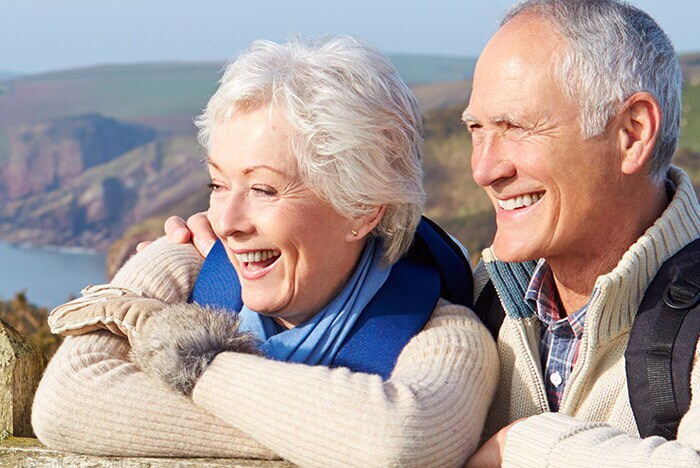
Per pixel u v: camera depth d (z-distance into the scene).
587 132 1.84
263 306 2.10
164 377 1.94
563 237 1.92
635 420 1.76
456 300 2.29
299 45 2.07
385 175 2.08
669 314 1.73
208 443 1.92
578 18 1.85
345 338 2.12
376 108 2.06
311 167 1.99
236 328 2.01
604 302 1.84
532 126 1.86
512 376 2.10
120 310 2.08
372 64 2.08
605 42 1.83
